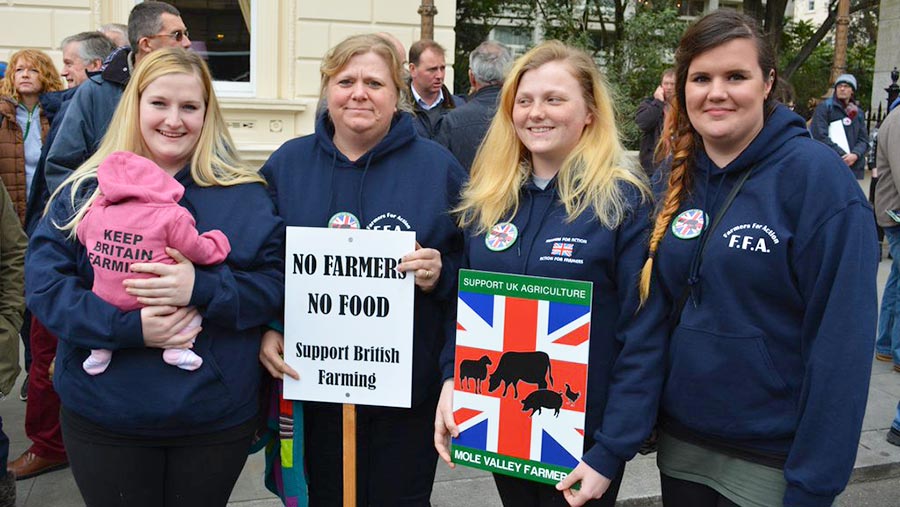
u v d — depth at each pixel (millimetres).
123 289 1999
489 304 2143
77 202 2100
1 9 6988
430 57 5285
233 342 2174
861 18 25516
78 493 3471
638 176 2164
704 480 2092
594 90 2176
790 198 1901
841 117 8469
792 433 1936
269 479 2604
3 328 2801
